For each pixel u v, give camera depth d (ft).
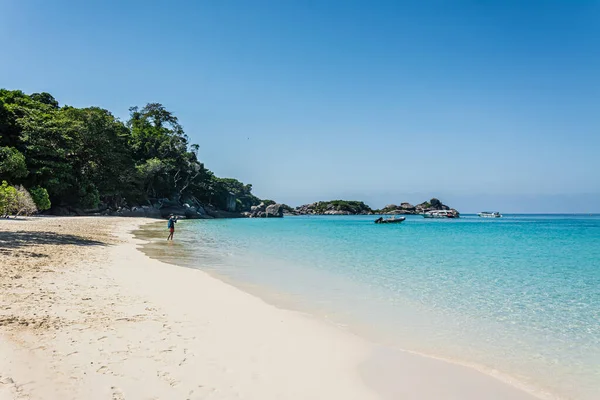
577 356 24.36
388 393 18.38
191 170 341.82
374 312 33.55
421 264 64.54
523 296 41.14
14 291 30.60
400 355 23.58
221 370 19.20
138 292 34.91
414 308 35.32
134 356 19.81
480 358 23.68
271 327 27.48
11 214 133.18
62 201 199.93
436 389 19.12
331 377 19.66
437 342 26.35
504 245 106.73
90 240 78.54
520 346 26.00
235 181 550.36
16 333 21.25
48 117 208.44
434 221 361.30
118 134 254.68
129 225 153.28
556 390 19.63
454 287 45.37
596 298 40.42
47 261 46.78
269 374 19.30
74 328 23.21
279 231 165.58
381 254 79.61
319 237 133.39
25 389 15.16
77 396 15.11
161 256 66.44
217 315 29.48
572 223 336.70
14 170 149.69
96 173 228.43
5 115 184.96
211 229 167.32
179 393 16.26
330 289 42.86
